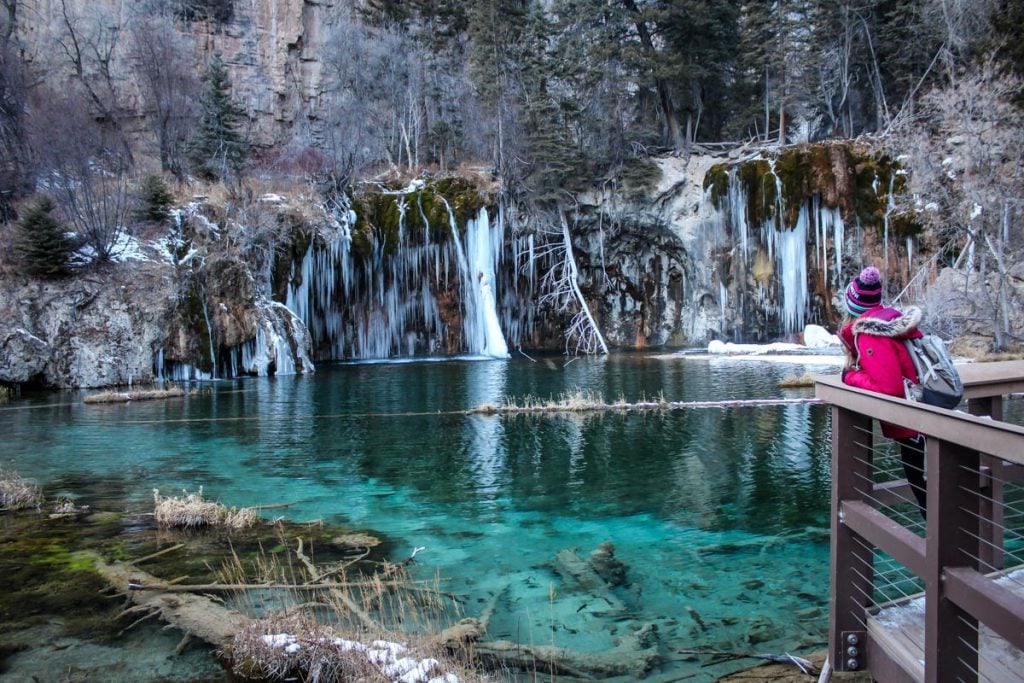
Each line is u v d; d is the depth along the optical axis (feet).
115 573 22.07
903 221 104.88
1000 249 78.28
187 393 68.33
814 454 39.58
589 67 129.18
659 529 27.30
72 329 74.64
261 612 19.20
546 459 39.52
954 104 85.61
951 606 9.29
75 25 130.62
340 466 38.40
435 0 151.02
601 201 121.49
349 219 105.09
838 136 136.05
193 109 121.39
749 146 125.80
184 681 15.80
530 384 72.43
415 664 15.20
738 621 18.94
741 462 38.01
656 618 19.20
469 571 22.93
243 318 84.38
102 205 83.82
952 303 82.23
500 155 118.83
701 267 117.80
